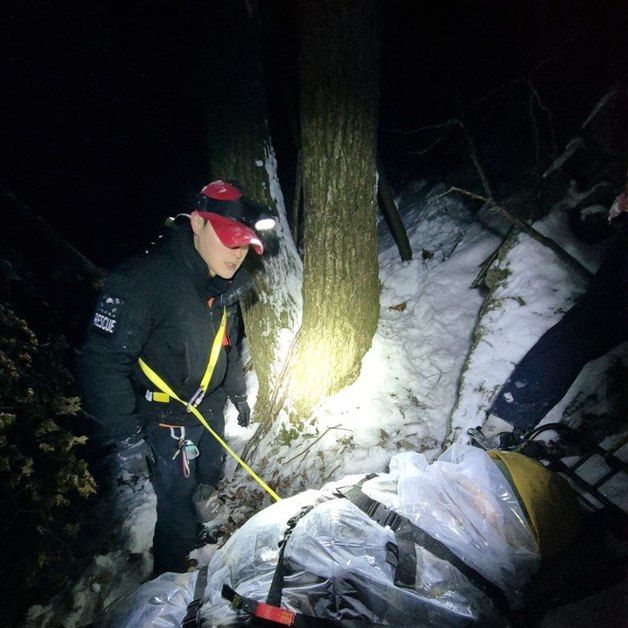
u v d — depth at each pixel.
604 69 3.18
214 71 2.73
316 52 2.21
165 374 1.90
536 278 2.87
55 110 5.33
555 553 1.44
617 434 2.08
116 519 2.93
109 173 6.07
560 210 3.07
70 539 2.76
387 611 1.35
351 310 2.87
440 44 4.91
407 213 4.73
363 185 2.54
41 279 4.21
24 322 2.44
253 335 3.20
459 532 1.48
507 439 2.16
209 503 2.76
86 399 1.70
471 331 3.20
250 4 2.67
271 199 2.97
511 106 4.23
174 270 1.73
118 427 1.76
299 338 2.96
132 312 1.63
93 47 5.08
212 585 1.57
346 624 1.32
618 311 2.07
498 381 2.56
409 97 5.36
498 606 1.36
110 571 2.55
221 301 1.91
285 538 1.55
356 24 2.13
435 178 4.83
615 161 2.82
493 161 4.24
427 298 3.54
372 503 1.59
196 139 6.27
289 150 5.72
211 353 1.96
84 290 4.49
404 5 5.02
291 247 3.19
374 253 2.87
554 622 1.47
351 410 2.97
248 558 1.57
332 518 1.54
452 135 4.74
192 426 2.12
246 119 2.81
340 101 2.29
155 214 6.34
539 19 3.66
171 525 2.27
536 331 2.65
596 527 1.52
